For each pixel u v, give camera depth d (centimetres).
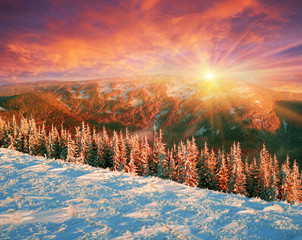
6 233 555
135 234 609
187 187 1278
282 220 755
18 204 745
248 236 638
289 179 3828
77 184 1058
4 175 1091
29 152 5556
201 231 658
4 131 5988
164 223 696
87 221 668
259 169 4347
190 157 3603
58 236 567
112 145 5000
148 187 1152
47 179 1091
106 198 899
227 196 1143
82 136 4984
